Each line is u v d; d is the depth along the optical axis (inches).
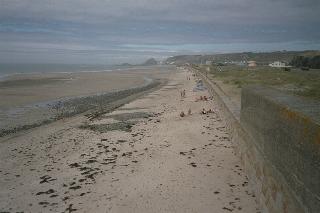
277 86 1157.1
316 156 156.9
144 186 369.7
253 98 321.7
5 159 514.3
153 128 680.4
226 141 530.0
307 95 828.0
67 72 3917.3
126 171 420.2
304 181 174.2
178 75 3225.9
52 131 721.0
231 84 1395.2
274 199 239.3
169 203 325.7
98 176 407.5
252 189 331.3
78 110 1047.6
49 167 457.1
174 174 400.2
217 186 356.5
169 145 531.5
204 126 653.9
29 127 794.8
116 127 720.3
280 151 222.2
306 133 170.4
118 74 3486.7
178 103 1073.5
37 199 351.3
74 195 355.6
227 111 580.4
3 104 1166.3
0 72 3799.2
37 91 1596.9
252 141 332.5
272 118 243.9
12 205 340.8
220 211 303.3
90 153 513.3
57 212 319.3
